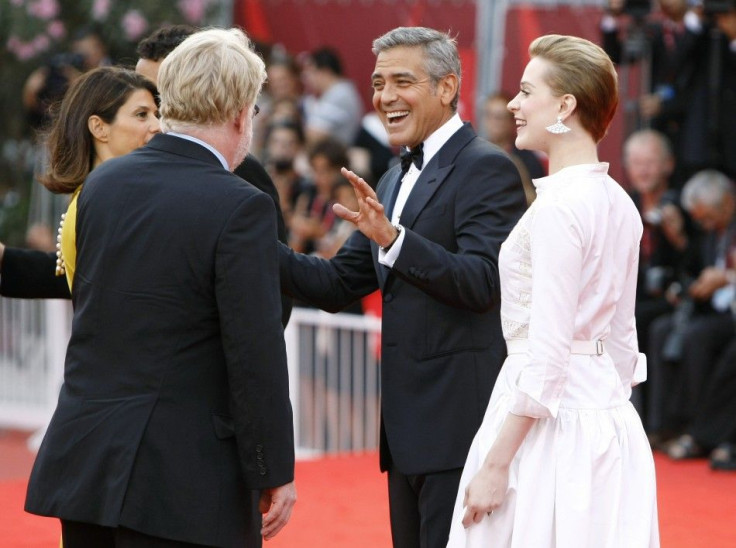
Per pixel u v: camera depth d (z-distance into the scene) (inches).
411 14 1362.0
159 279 459.2
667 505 857.5
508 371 484.7
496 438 466.9
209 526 455.2
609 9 1133.7
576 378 468.1
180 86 475.2
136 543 454.0
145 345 458.9
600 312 469.4
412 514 561.3
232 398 458.3
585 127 479.5
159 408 455.5
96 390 462.6
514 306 481.7
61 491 460.8
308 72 1375.5
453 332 540.4
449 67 551.2
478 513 463.5
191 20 1491.1
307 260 581.0
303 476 944.3
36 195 1421.0
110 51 1496.1
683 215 1051.3
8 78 1523.1
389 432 546.9
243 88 477.7
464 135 555.8
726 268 1019.9
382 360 556.4
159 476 451.8
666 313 1055.0
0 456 1152.8
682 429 1029.2
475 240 529.7
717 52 1119.6
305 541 774.5
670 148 1110.4
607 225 466.3
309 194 1187.9
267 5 1473.9
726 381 986.1
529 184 984.9
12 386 1243.8
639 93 1234.6
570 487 459.5
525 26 1251.8
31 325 1218.6
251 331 453.4
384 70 550.9
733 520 816.9
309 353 1055.6
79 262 477.7
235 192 463.5
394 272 517.7
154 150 480.1
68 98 554.9
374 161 1294.3
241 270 454.9
